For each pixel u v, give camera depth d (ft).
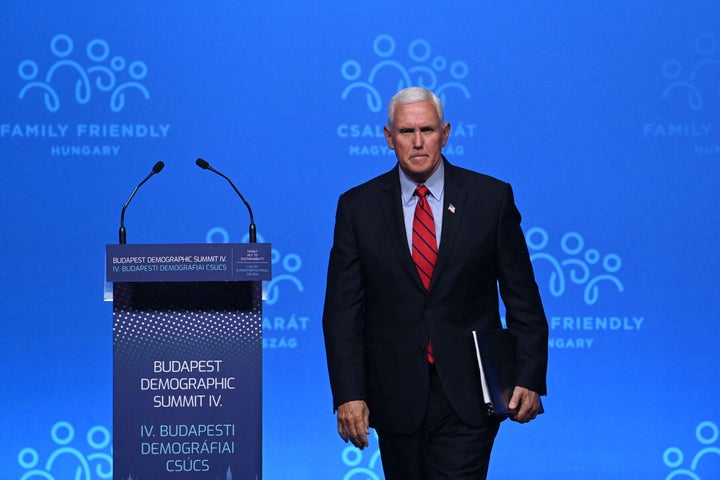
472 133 55.57
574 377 55.93
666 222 56.13
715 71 56.13
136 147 54.85
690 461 56.18
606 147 55.88
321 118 55.42
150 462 33.17
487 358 35.29
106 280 32.09
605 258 55.93
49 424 54.80
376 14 55.57
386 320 36.37
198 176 55.01
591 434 55.98
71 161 54.70
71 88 54.70
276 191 55.31
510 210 37.14
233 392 33.40
